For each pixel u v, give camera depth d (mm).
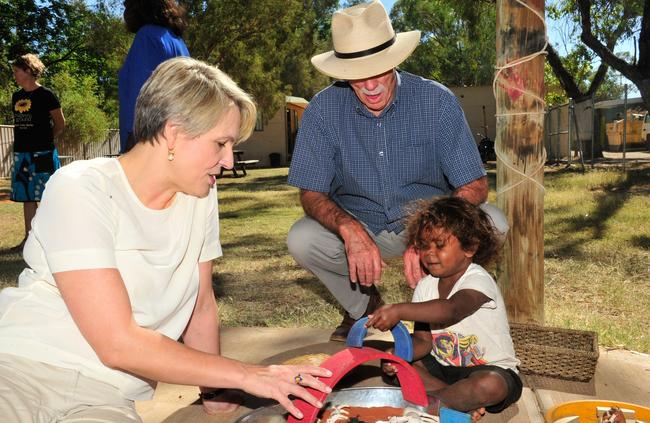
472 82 42969
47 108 6859
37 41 24344
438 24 42062
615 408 2363
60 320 1803
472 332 2701
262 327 3957
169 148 1807
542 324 3686
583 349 3211
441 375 2832
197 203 2084
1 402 1630
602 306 4477
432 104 3152
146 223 1885
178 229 1979
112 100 27062
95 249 1719
